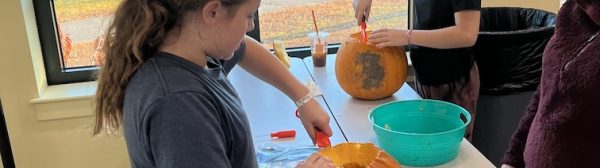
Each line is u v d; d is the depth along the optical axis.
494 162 2.20
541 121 1.17
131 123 0.91
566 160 1.12
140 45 0.91
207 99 0.90
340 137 1.54
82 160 2.70
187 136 0.85
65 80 2.72
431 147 1.35
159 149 0.86
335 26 2.83
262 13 2.76
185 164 0.84
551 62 1.15
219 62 1.12
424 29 1.94
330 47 2.80
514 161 1.33
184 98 0.87
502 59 2.02
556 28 1.16
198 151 0.85
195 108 0.88
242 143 0.99
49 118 2.58
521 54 2.01
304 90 1.38
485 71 2.05
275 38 2.82
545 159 1.16
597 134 1.07
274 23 2.79
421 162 1.38
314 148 1.46
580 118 1.08
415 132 1.57
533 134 1.21
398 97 1.85
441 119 1.53
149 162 0.91
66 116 2.59
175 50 0.92
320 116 1.36
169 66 0.90
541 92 1.21
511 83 2.06
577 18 1.12
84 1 2.64
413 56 1.99
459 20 1.77
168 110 0.86
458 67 1.93
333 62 2.29
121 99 0.95
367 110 1.74
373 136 1.54
